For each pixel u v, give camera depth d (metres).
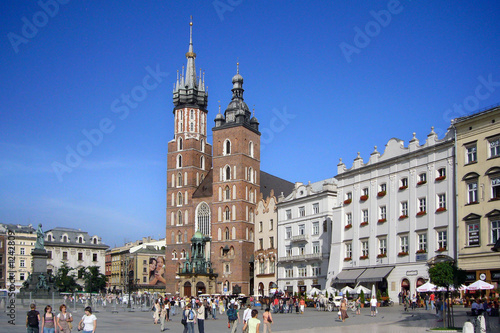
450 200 77.56
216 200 150.12
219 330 52.56
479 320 38.94
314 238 113.75
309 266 114.50
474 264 72.00
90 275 182.12
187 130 161.62
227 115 153.50
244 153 149.88
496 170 70.75
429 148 81.75
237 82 156.12
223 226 147.62
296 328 51.19
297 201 120.12
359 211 94.38
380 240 89.38
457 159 76.62
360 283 91.06
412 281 81.75
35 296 98.69
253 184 152.00
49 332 33.03
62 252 198.38
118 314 80.06
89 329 32.53
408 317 60.69
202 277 135.25
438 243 78.94
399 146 87.81
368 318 61.97
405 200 85.50
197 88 165.50
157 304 61.56
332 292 88.44
